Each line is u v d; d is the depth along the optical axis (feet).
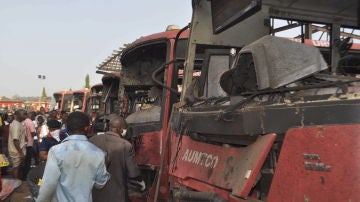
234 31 14.67
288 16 13.91
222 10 12.21
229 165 10.19
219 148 10.97
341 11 13.79
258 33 14.83
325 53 14.99
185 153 12.79
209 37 14.35
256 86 10.32
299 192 7.71
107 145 15.40
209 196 10.32
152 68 21.83
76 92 65.67
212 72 14.48
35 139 40.68
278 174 8.26
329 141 7.30
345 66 12.09
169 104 18.43
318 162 7.43
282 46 9.64
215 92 14.15
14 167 32.99
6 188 16.28
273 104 8.73
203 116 11.30
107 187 14.97
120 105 23.88
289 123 8.25
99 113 34.63
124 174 15.62
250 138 9.76
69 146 11.44
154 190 17.28
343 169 6.98
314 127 7.63
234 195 9.45
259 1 9.78
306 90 8.44
